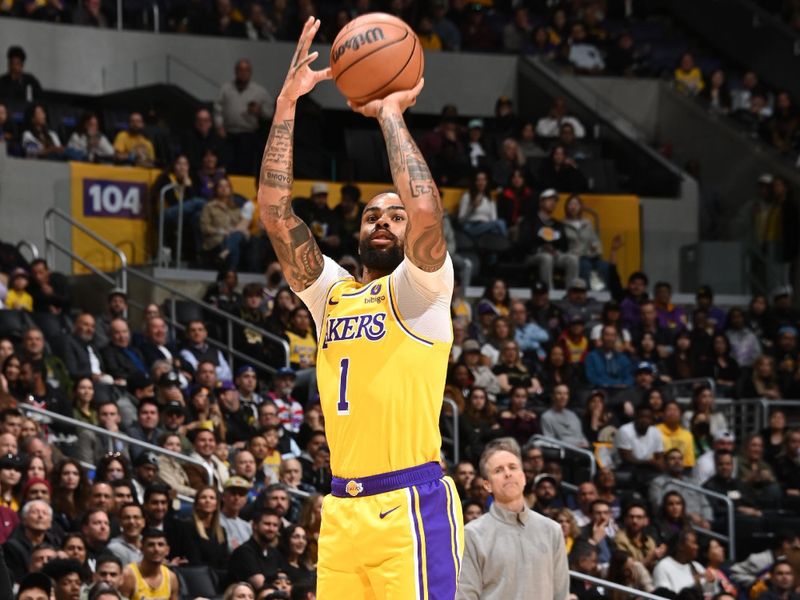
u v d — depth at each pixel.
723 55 34.41
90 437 16.75
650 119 32.31
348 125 30.72
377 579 6.55
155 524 14.84
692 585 17.19
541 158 29.03
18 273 20.61
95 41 28.53
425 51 31.45
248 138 26.45
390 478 6.55
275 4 30.59
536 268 25.91
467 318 23.69
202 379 18.97
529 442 20.14
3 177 23.92
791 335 24.58
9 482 14.17
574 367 23.23
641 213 29.05
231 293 22.70
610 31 34.50
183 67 29.28
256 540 14.70
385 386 6.57
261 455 17.45
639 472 20.61
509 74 32.03
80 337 19.02
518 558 8.90
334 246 23.58
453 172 27.59
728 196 30.53
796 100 32.38
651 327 24.52
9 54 26.12
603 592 16.17
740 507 20.45
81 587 12.49
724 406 23.39
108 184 24.67
